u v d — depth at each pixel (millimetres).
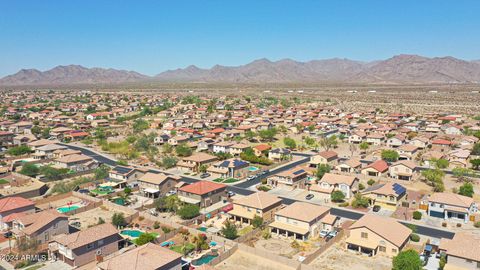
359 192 94188
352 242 65562
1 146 157750
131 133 189000
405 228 68375
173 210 85875
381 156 132000
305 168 122438
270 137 173000
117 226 76062
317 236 72875
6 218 74375
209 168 119000
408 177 107375
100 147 160500
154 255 56375
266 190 101312
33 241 64562
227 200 93812
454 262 56938
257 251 64125
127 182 105812
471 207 80750
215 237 69812
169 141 161500
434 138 163250
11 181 107375
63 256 62188
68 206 89312
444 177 110688
